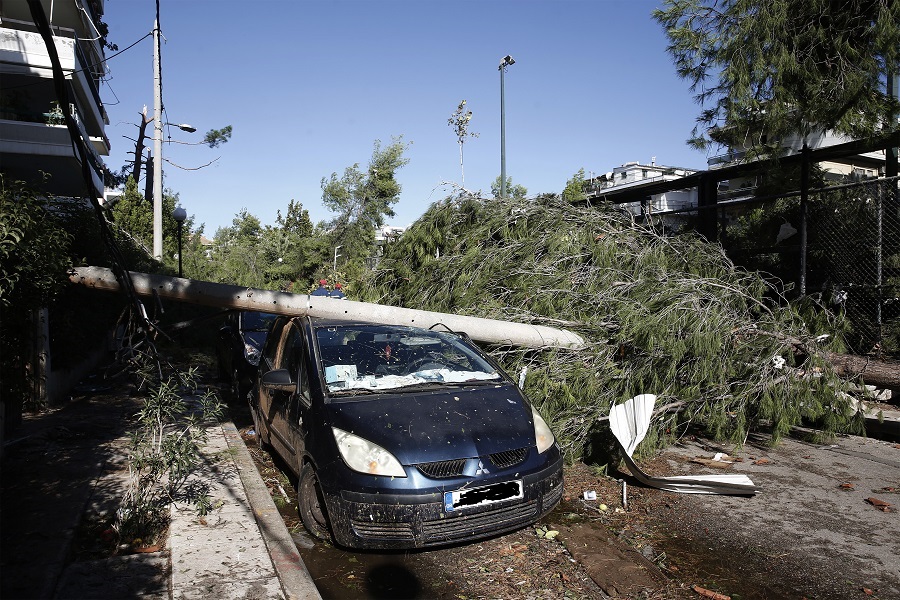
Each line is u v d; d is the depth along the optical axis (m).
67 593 3.57
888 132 8.70
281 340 6.44
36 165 14.66
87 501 4.94
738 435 6.21
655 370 6.21
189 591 3.56
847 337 9.28
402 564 4.13
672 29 9.27
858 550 4.21
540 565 4.09
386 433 4.18
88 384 10.58
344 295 11.15
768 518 4.78
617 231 7.97
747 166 10.56
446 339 5.90
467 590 3.79
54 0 19.19
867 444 6.77
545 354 6.57
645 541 4.41
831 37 8.67
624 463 6.07
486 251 8.03
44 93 16.58
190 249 29.44
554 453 4.56
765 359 6.24
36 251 5.10
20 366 5.66
